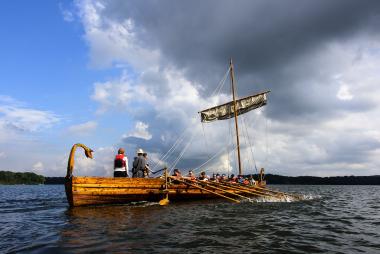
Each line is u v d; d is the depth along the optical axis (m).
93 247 7.53
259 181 34.41
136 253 7.01
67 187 15.12
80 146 15.42
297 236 9.23
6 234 9.16
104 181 15.41
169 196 18.50
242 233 9.41
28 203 20.48
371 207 19.78
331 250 7.64
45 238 8.54
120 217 12.18
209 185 20.11
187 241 8.21
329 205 20.22
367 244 8.38
